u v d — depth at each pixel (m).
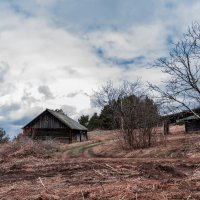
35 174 14.94
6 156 29.62
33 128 58.88
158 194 8.09
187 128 39.94
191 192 8.27
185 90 15.50
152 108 30.80
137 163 16.91
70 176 13.13
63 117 62.78
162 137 31.91
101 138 51.62
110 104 34.41
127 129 31.67
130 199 7.84
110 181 10.91
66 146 42.03
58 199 8.67
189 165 14.84
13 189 10.77
